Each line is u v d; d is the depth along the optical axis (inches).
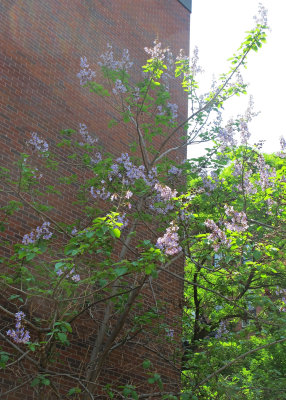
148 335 497.0
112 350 459.2
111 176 419.5
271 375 492.4
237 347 511.8
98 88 486.6
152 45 670.5
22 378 391.5
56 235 433.4
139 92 507.2
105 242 331.3
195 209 442.6
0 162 448.1
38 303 426.9
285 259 466.6
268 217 466.6
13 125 468.8
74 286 349.1
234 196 479.2
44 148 447.8
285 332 425.7
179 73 541.6
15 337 332.2
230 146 497.0
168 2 716.0
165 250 328.5
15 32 498.3
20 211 448.5
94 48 584.7
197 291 645.3
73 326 455.8
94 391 434.0
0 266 411.8
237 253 363.9
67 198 493.4
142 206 442.3
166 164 482.6
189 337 569.3
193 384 434.9
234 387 409.1
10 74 480.7
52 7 544.7
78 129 531.5
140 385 474.3
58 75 528.7
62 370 435.2
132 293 401.1
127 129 590.2
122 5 642.2
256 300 450.3
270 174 435.8
